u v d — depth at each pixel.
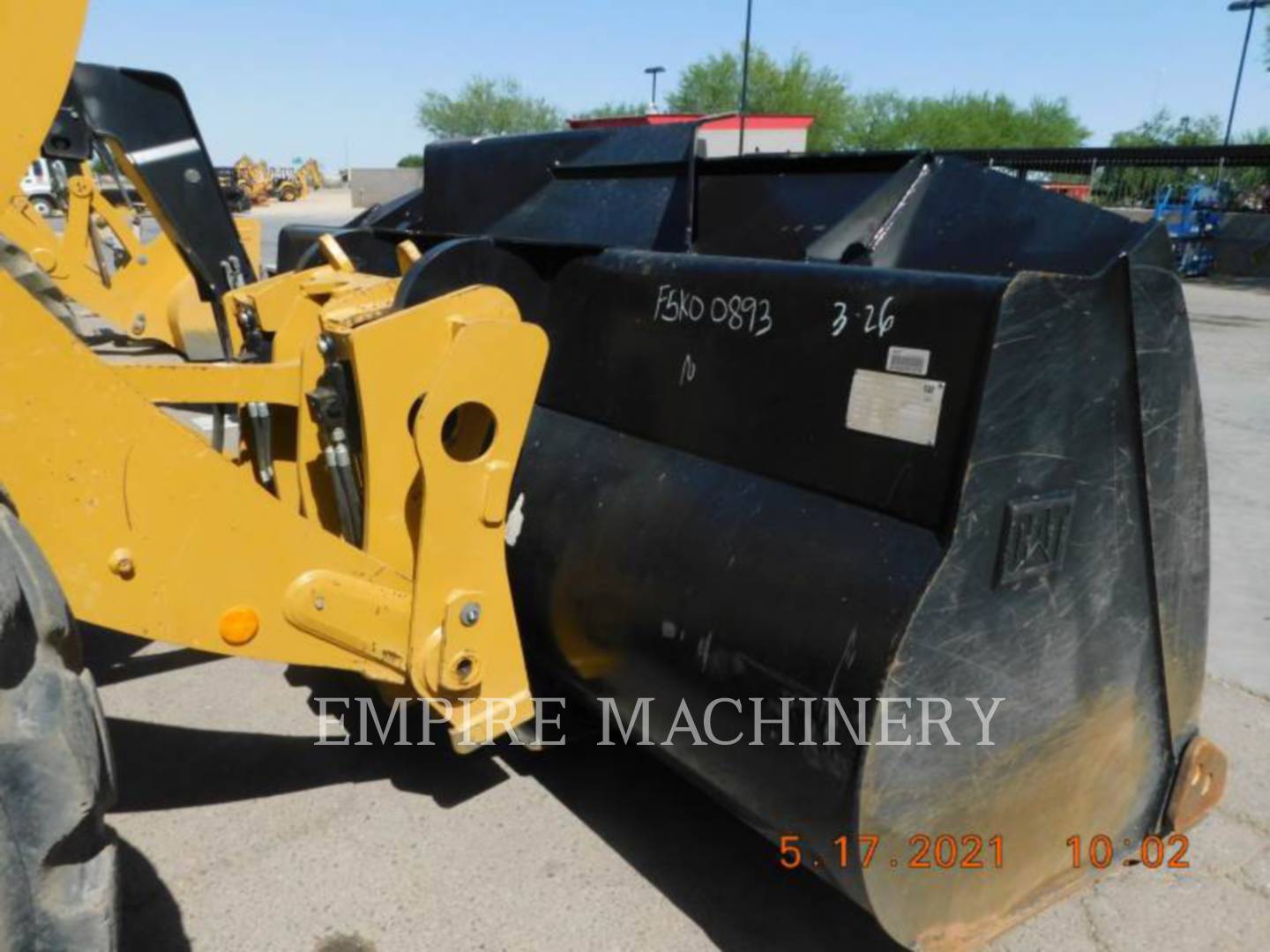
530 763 2.65
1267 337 10.84
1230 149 17.20
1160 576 1.85
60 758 1.32
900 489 1.59
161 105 3.22
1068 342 1.57
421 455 1.91
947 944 1.81
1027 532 1.59
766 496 1.80
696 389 1.98
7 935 1.27
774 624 1.69
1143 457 1.73
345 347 2.06
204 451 1.76
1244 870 2.30
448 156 3.56
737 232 2.67
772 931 2.08
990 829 1.78
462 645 2.05
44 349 1.59
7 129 1.61
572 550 2.16
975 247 2.19
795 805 1.70
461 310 2.03
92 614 1.72
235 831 2.35
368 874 2.21
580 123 16.98
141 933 2.03
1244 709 3.02
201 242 3.33
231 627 1.86
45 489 1.64
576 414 2.31
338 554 1.95
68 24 1.61
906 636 1.51
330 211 35.53
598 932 2.06
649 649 1.96
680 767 2.07
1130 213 20.75
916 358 1.58
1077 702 1.82
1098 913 2.16
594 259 2.27
